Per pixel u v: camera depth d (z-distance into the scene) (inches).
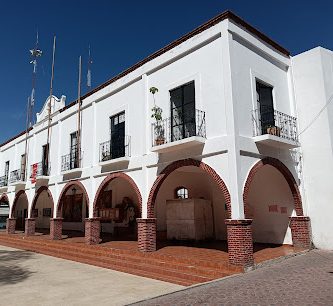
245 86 398.3
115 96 560.7
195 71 421.4
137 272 359.6
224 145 366.0
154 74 483.8
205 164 385.4
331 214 431.8
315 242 440.8
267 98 446.3
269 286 265.1
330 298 227.6
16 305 253.6
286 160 439.2
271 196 484.4
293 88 486.3
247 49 416.2
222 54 388.8
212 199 547.8
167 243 505.7
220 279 296.4
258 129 399.5
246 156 371.9
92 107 613.6
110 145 557.0
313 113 464.4
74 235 706.8
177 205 524.7
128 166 497.4
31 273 380.5
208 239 516.4
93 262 432.8
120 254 442.9
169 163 431.2
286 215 465.7
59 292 289.9
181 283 309.3
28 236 738.2
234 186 348.8
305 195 458.0
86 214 792.9
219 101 384.8
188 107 430.6
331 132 449.7
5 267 421.7
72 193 841.5
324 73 464.4
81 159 619.5
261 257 368.2
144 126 482.9
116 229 666.2
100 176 559.8
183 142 389.1
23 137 892.6
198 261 351.3
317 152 455.2
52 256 517.3
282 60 478.9
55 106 751.1
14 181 873.5
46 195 961.5
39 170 757.9
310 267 327.9
